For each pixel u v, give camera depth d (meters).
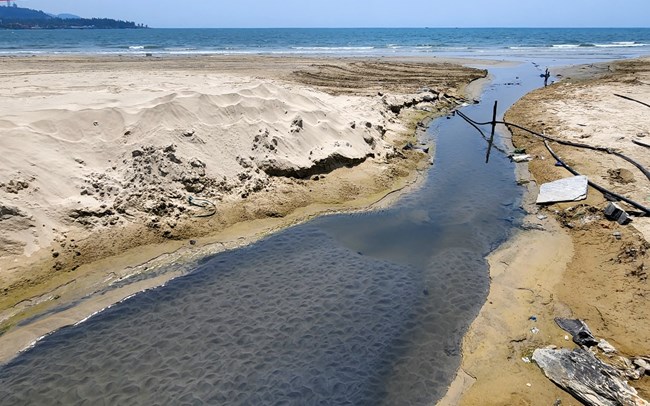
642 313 6.20
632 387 5.09
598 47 56.97
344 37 85.19
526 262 7.84
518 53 46.91
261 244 8.20
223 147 9.89
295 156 10.59
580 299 6.68
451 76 27.28
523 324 6.29
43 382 5.20
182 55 36.31
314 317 6.36
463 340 6.03
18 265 6.59
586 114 16.48
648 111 16.53
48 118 8.84
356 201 10.03
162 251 7.65
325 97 17.42
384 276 7.39
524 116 17.44
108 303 6.50
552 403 5.01
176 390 5.11
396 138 14.43
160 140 9.16
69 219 7.41
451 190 10.97
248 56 35.94
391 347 5.89
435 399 5.14
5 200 6.93
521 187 11.16
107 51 41.94
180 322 6.20
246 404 4.97
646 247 7.45
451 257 7.99
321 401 5.06
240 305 6.57
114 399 5.00
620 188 10.00
